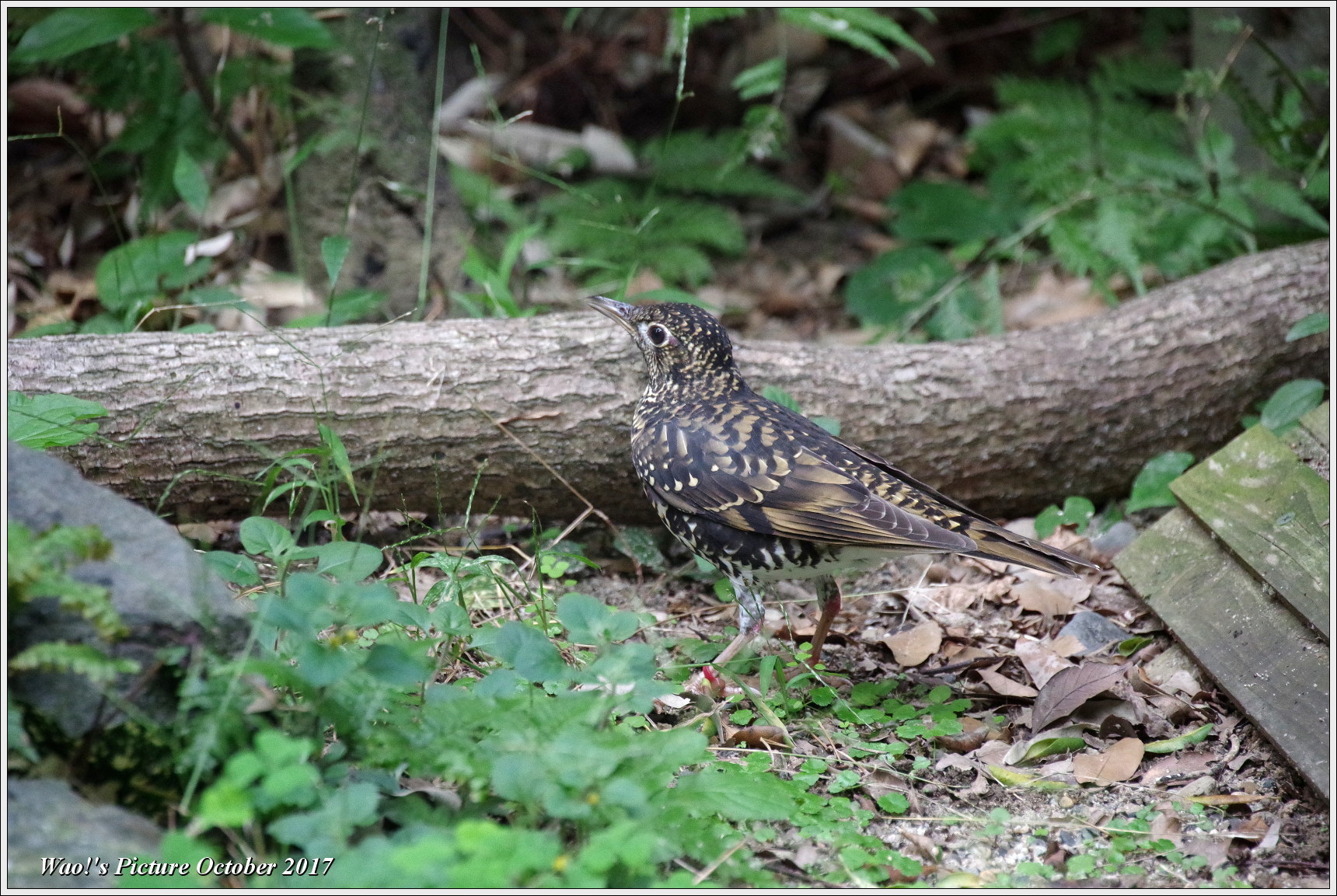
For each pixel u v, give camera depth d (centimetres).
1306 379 1193
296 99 1403
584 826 627
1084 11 2019
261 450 919
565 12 1988
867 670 958
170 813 627
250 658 644
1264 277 1216
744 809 654
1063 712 846
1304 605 824
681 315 977
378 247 1399
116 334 1006
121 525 648
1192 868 693
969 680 938
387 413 1024
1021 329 1327
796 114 1988
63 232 1486
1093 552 1117
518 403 1048
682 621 1031
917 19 2036
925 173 1931
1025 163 1587
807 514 870
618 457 1077
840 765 806
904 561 1144
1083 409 1162
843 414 1124
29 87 1518
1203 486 995
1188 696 875
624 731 785
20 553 570
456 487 1068
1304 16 1449
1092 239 1417
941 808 762
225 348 1010
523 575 1014
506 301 1218
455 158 1633
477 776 621
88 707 604
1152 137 1570
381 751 630
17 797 581
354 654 648
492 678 696
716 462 902
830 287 1712
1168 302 1207
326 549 771
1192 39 1653
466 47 1939
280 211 1487
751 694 836
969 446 1151
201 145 1401
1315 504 908
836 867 683
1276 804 749
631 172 1786
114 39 1168
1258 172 1486
